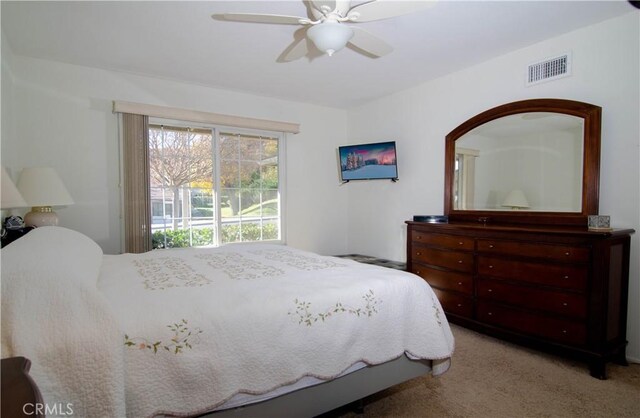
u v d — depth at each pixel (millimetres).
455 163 3244
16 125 2717
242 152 3842
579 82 2453
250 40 2523
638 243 2203
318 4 1567
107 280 1549
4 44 2379
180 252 2428
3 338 919
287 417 1344
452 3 2064
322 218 4453
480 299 2580
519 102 2732
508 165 2861
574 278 2086
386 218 4102
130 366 1043
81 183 2975
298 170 4246
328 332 1412
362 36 1897
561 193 2555
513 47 2717
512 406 1734
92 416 952
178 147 3447
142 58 2828
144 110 3150
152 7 2068
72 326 991
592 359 2014
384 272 1867
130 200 3100
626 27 2230
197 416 1153
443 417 1648
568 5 2102
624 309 2166
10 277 996
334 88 3688
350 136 4578
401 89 3750
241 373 1209
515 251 2363
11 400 618
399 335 1633
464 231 2682
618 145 2283
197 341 1148
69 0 1973
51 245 1387
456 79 3252
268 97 3973
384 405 1750
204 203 3604
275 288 1494
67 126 2912
